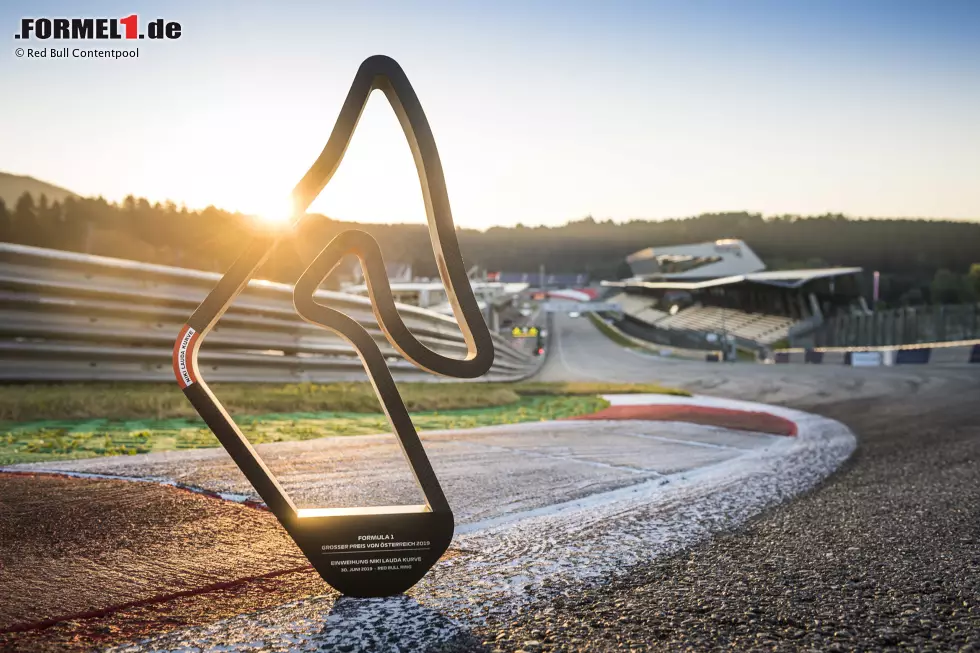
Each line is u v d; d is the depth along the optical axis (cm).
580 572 275
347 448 610
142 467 453
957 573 276
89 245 16675
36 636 200
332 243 233
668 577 269
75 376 743
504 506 407
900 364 3606
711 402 1612
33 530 300
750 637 211
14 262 683
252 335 964
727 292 9406
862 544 320
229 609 228
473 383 1598
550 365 5831
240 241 10881
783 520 370
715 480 509
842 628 219
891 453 652
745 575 272
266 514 349
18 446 514
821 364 4394
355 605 235
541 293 17500
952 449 668
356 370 1196
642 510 396
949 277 14075
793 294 7350
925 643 208
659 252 13700
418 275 13538
